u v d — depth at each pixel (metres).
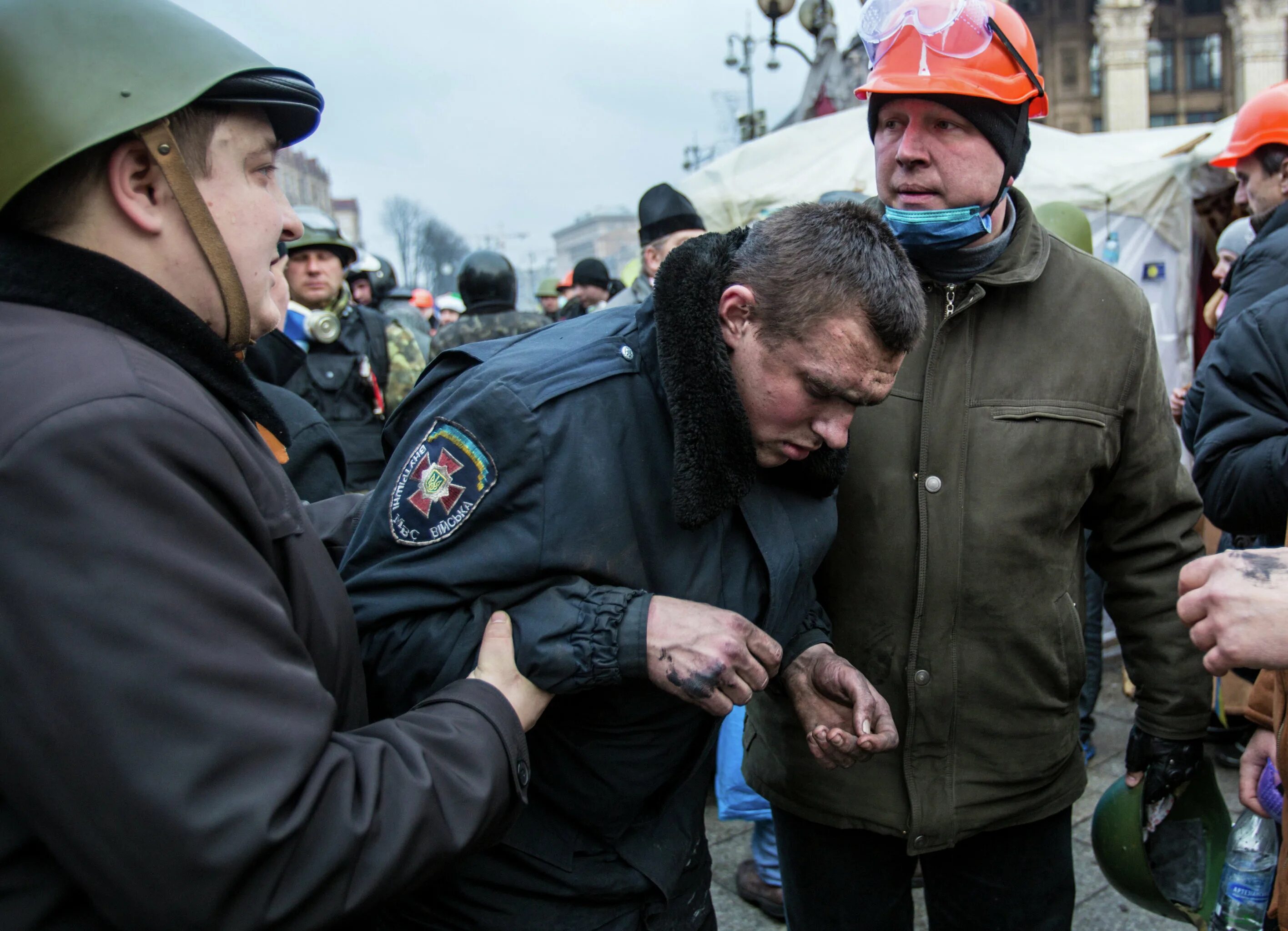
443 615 1.11
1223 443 1.76
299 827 0.74
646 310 1.23
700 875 1.40
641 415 1.16
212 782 0.69
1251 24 27.78
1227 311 2.27
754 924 2.48
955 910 1.68
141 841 0.68
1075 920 2.41
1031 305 1.51
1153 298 4.63
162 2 0.83
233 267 0.86
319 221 3.16
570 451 1.10
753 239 1.13
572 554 1.10
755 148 5.88
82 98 0.76
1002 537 1.48
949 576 1.50
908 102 1.43
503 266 4.25
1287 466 1.64
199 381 0.84
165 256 0.83
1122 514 1.62
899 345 1.08
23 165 0.75
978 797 1.55
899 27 1.42
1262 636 1.06
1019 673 1.53
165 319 0.81
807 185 5.23
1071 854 1.69
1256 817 1.60
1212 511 1.83
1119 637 1.72
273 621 0.77
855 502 1.53
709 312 1.09
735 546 1.24
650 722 1.20
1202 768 1.71
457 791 0.88
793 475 1.30
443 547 1.10
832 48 7.31
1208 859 1.73
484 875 1.21
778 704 1.61
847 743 1.26
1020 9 29.19
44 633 0.66
